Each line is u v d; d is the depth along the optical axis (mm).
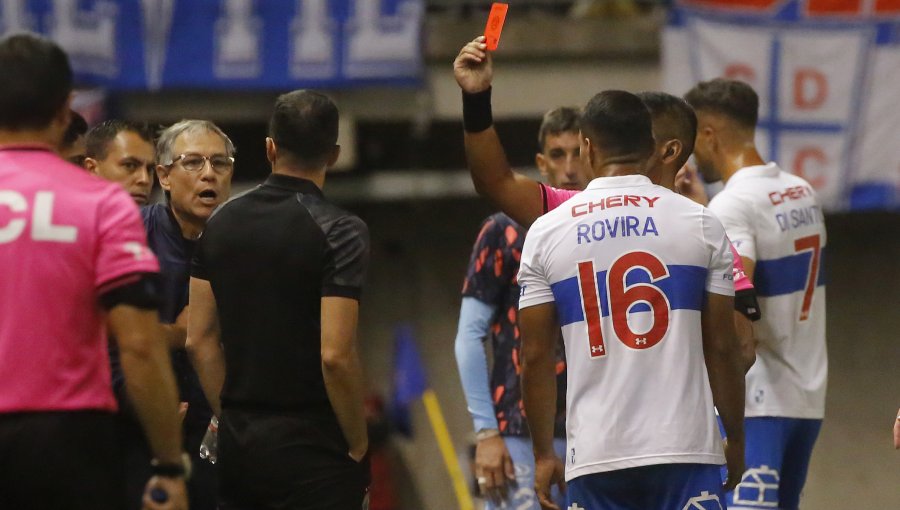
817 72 31766
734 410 13477
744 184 16953
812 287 17312
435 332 35531
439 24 32594
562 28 33000
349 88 31656
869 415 35219
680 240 12930
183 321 15727
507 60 33031
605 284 12906
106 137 17016
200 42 30922
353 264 13461
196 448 15812
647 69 33438
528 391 13617
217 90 31453
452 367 35438
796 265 17078
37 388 10969
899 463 34969
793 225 17016
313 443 13648
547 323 13328
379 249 35656
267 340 13547
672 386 12742
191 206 15836
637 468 12688
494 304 17484
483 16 34062
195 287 14195
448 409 35219
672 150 14430
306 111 13766
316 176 13961
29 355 10984
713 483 12781
